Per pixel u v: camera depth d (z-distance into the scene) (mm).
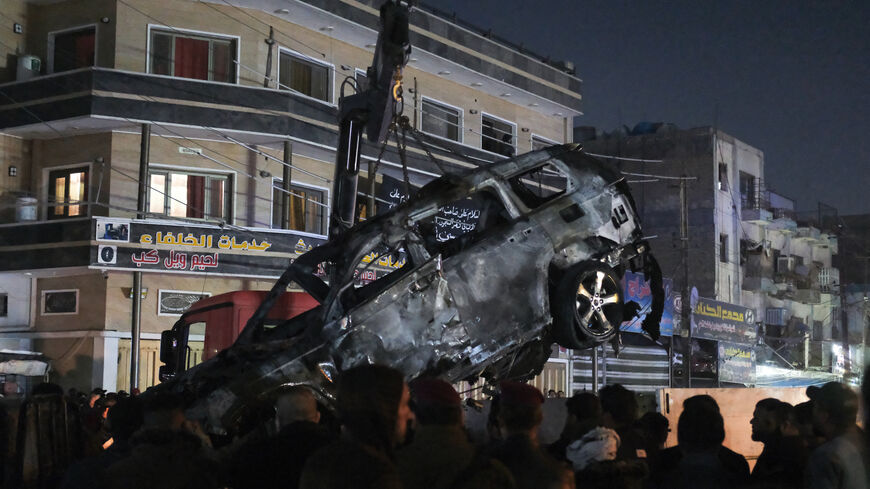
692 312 31844
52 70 23344
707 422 4809
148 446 4137
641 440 5781
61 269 21953
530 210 8688
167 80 22266
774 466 5914
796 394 9875
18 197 23094
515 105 32156
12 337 23203
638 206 41219
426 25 27359
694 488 4734
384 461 3074
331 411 7543
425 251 8156
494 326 8047
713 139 40062
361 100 10617
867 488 4262
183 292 22891
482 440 6793
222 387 7480
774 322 43750
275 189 24266
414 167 27047
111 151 22578
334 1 24516
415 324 7770
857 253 55438
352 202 10867
